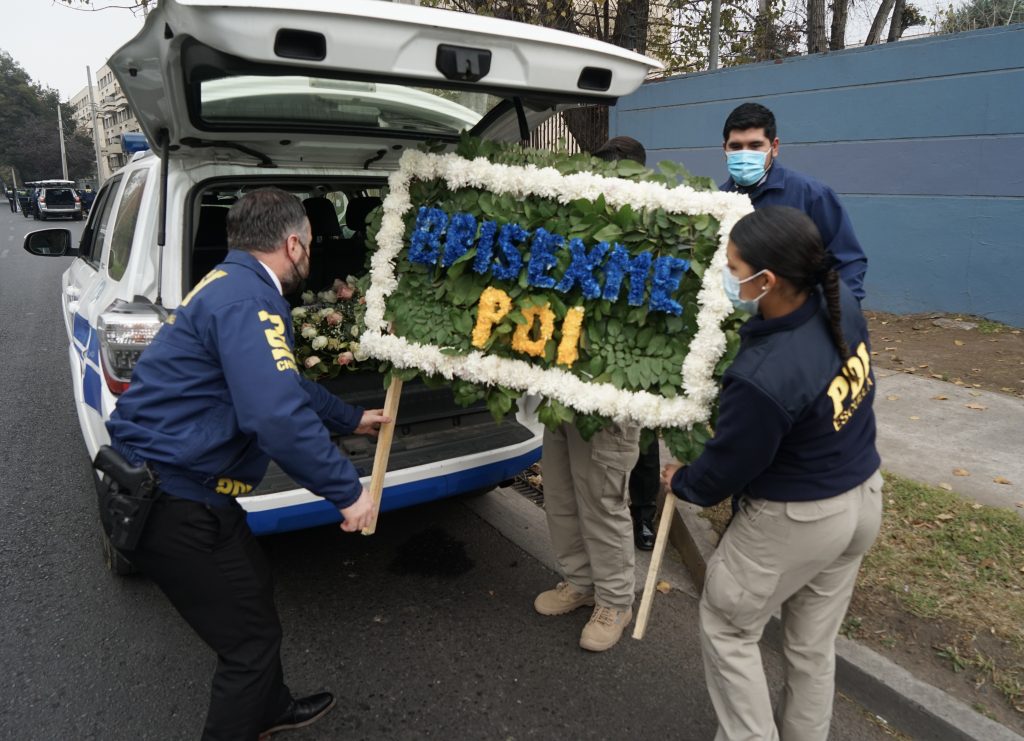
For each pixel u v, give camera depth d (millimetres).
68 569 3479
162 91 2531
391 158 3758
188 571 2010
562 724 2514
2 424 5426
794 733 2072
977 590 2846
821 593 1974
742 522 1901
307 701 2494
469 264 2383
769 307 1752
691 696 2654
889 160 6594
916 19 10211
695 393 2053
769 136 2828
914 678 2486
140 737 2457
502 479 3199
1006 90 5809
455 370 2396
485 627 3064
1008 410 4664
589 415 2238
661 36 9148
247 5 1855
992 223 6078
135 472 1964
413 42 2080
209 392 1974
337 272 4047
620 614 2904
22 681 2715
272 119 3029
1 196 85562
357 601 3256
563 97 2465
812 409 1697
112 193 4582
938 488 3654
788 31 9938
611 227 2141
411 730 2488
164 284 2986
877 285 6887
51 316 9633
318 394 2439
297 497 2701
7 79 85188
